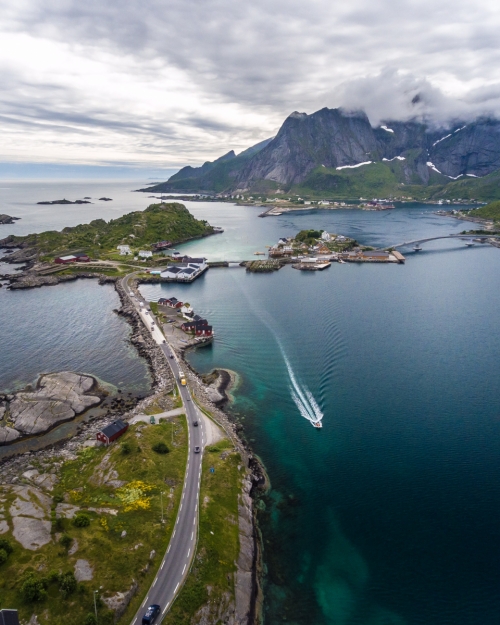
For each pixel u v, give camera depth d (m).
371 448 91.81
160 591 55.34
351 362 130.62
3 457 88.25
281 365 129.50
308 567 65.38
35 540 59.56
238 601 57.75
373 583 62.75
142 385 118.69
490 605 59.38
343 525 72.69
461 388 115.31
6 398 107.62
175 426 93.88
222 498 73.38
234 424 100.25
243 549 65.56
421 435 95.75
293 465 87.25
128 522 65.12
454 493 79.00
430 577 63.44
